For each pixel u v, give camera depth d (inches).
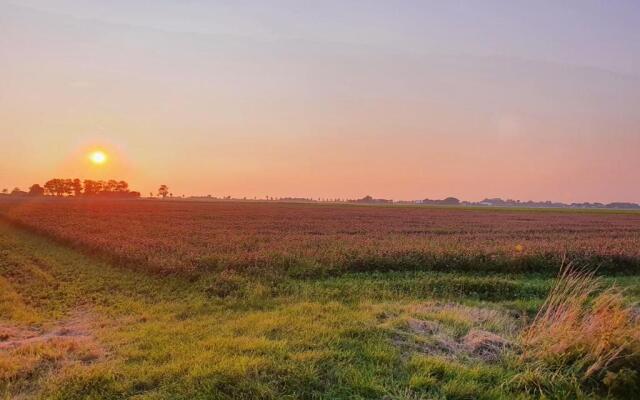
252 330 310.7
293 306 398.9
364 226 1555.1
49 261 743.1
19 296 484.4
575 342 261.0
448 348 275.3
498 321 339.6
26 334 348.2
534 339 278.2
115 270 646.5
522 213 3262.8
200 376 225.0
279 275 552.7
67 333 346.9
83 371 239.1
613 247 810.2
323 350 261.6
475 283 511.8
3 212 2372.0
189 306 424.8
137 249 750.5
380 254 661.3
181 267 580.4
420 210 3508.9
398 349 267.4
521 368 251.1
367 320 327.3
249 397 206.5
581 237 1202.6
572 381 233.8
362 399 208.8
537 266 668.1
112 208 3139.8
